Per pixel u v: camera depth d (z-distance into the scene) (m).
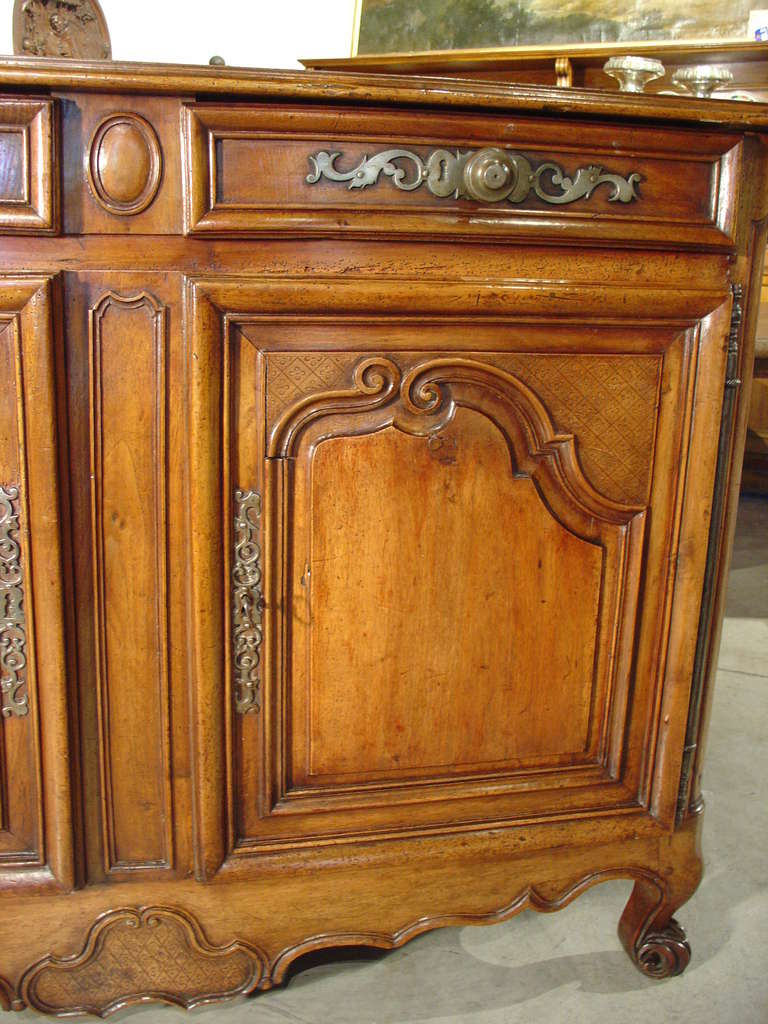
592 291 0.88
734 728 1.76
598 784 1.03
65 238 0.80
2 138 0.77
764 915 1.24
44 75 0.75
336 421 0.88
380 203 0.83
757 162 0.91
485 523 0.93
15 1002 0.95
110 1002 0.98
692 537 0.97
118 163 0.79
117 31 2.15
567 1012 1.06
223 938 0.98
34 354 0.80
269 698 0.92
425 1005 1.07
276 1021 1.04
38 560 0.85
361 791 0.97
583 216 0.87
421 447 0.90
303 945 1.00
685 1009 1.07
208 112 0.79
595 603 0.98
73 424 0.84
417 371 0.88
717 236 0.90
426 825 0.99
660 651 1.00
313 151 0.82
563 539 0.96
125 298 0.82
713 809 1.48
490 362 0.89
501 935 1.20
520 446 0.93
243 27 2.40
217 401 0.84
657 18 2.81
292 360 0.86
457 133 0.83
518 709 0.99
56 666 0.87
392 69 2.90
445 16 2.87
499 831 1.00
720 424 0.95
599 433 0.93
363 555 0.91
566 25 2.85
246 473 0.87
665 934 1.12
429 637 0.95
